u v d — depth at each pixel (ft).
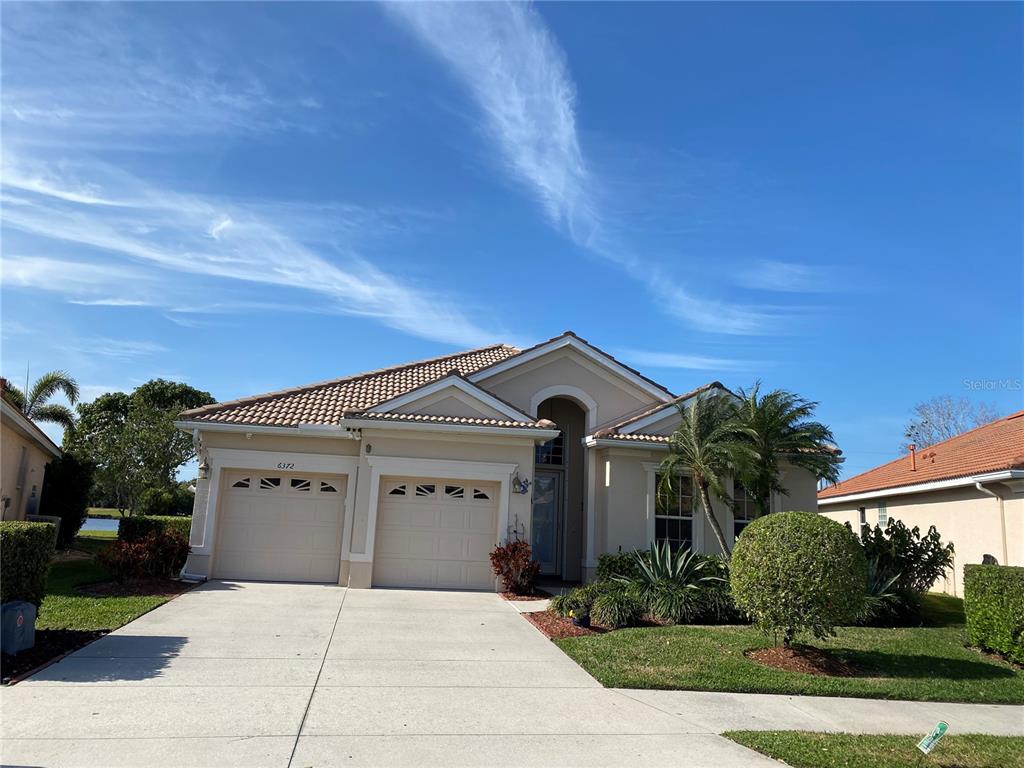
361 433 51.65
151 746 19.17
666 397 62.03
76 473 75.51
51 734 19.61
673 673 29.48
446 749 20.26
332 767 18.43
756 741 22.04
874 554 52.01
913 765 20.70
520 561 49.78
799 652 33.47
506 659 31.22
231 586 47.39
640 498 57.00
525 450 53.21
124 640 30.91
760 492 53.62
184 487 124.16
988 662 34.99
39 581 30.66
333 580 51.65
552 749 20.72
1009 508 57.31
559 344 60.49
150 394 156.15
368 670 28.17
